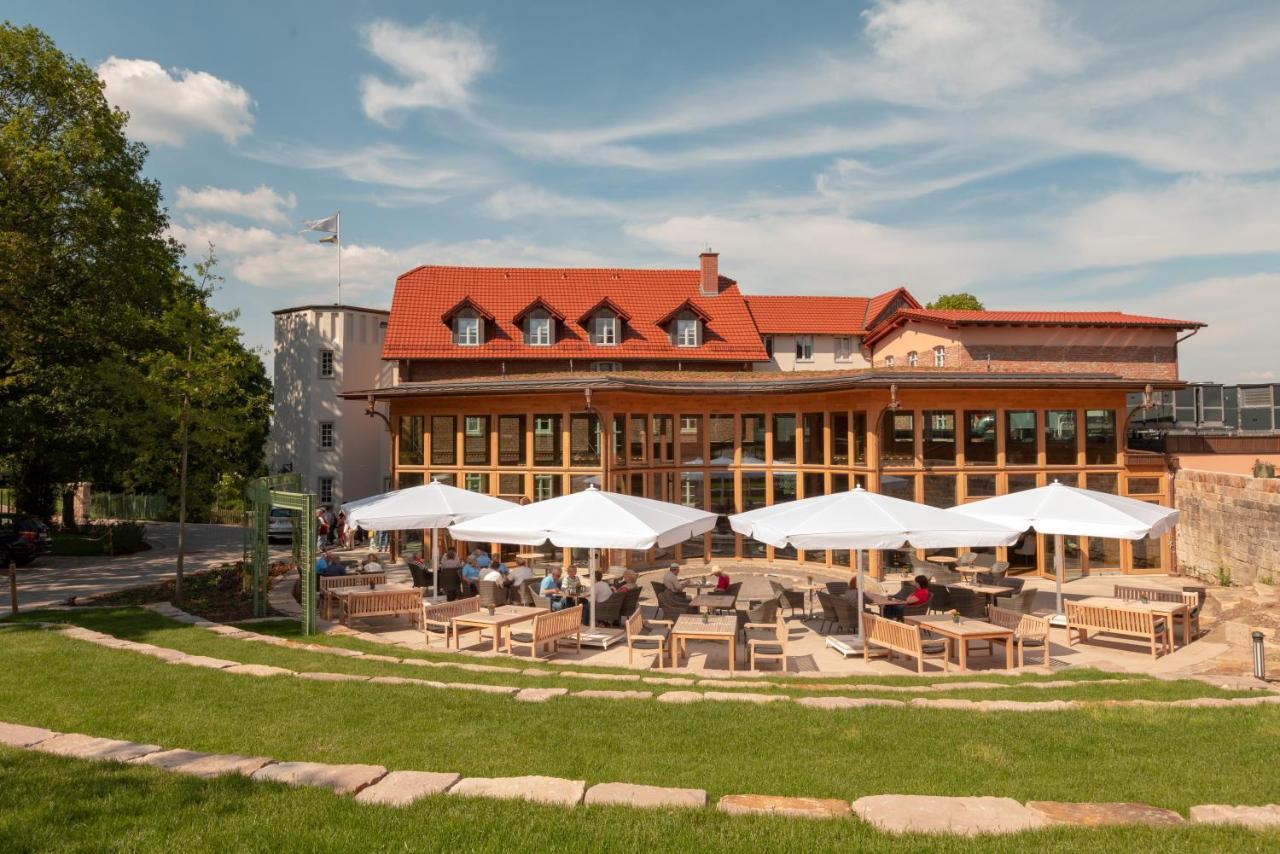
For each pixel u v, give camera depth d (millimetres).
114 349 29391
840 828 5566
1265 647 13531
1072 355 37375
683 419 26391
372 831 5402
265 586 17625
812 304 51281
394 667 11828
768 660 14203
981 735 8344
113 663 11086
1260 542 20422
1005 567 19953
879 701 9867
